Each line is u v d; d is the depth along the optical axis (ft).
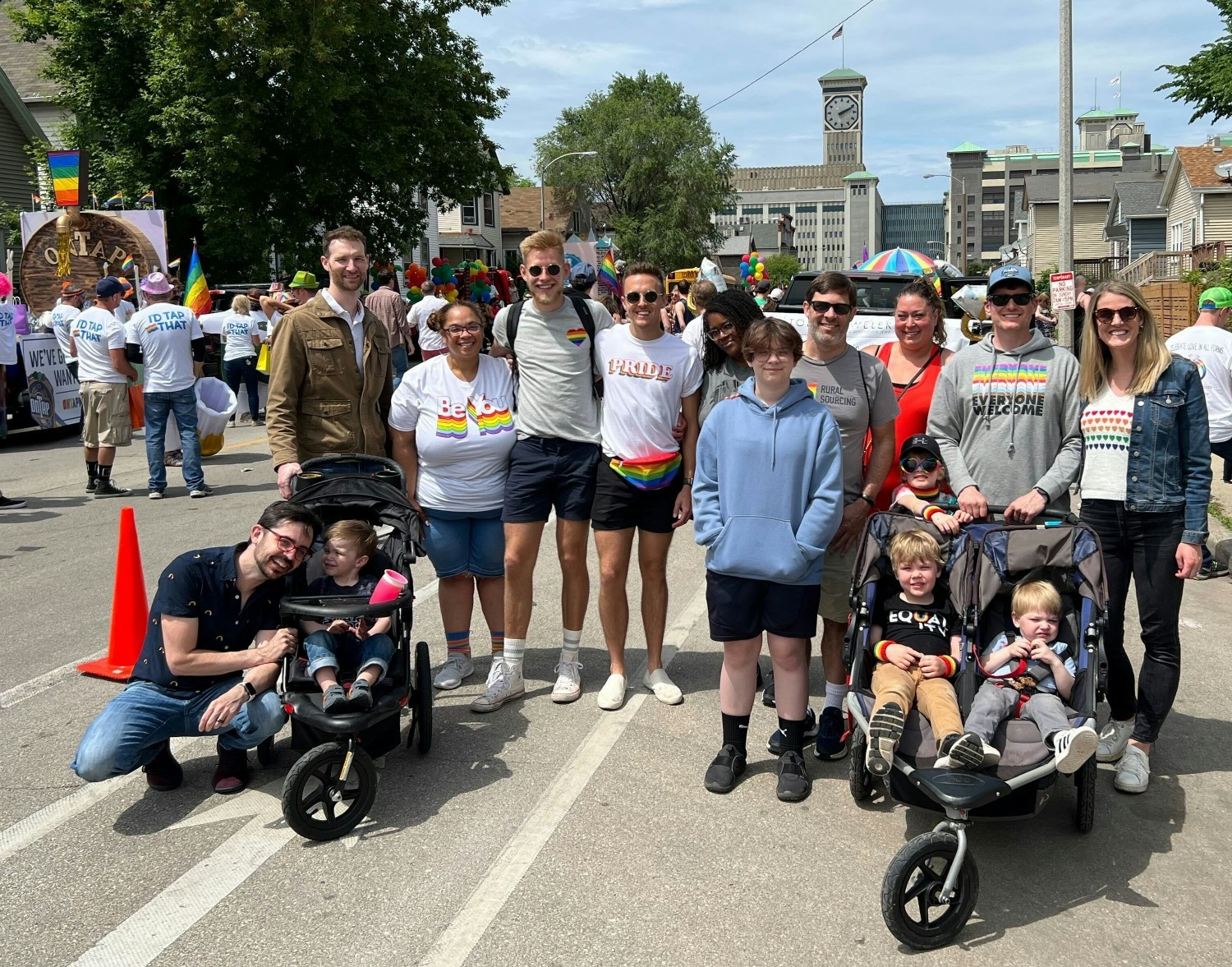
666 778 14.94
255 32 80.84
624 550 17.25
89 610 22.81
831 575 15.76
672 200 223.30
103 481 35.14
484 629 21.65
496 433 17.19
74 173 58.65
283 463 16.98
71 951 11.03
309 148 89.92
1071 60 56.13
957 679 13.70
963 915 11.34
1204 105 82.02
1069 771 12.03
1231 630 21.90
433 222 175.52
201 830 13.57
